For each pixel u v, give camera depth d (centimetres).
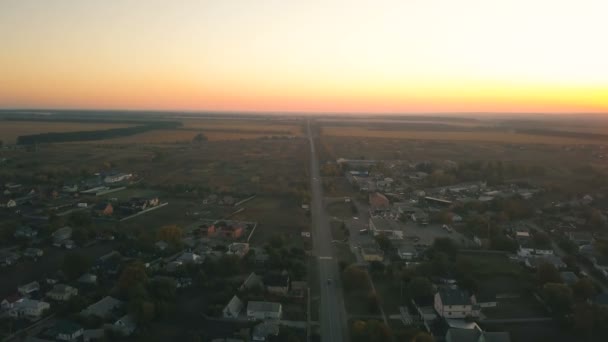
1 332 8800
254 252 13075
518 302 10494
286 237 15125
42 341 8419
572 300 10044
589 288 10475
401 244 14475
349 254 13688
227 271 11781
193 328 9112
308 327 9256
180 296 10525
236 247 13350
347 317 9725
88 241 14125
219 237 14812
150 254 12975
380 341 8494
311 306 10188
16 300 9944
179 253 13262
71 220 15700
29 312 9512
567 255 13712
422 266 11925
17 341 8519
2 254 12344
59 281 11138
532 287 11088
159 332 8938
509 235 15450
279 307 9675
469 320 9475
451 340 8512
